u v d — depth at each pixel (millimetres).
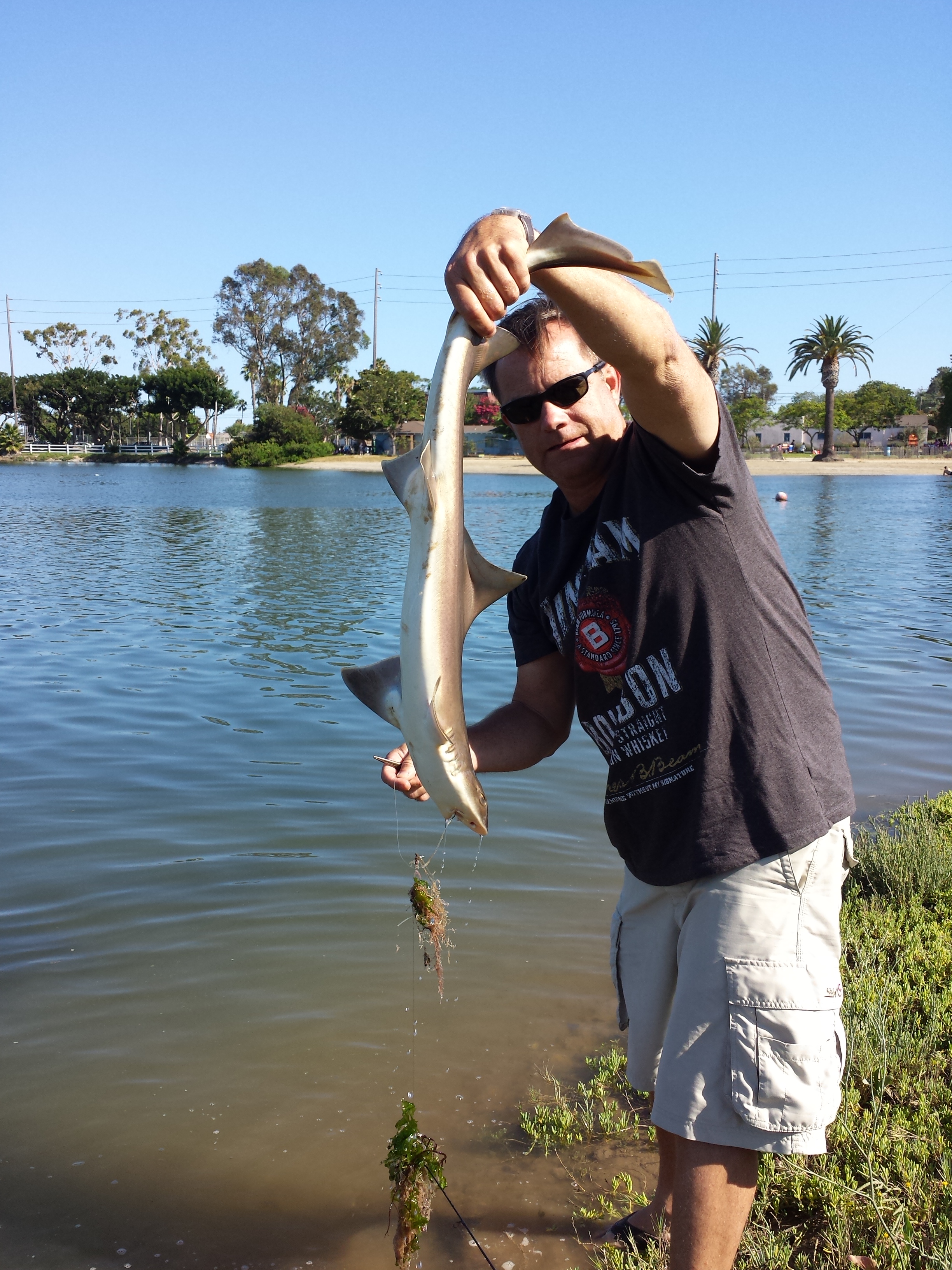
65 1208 1952
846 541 15617
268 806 4051
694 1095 1465
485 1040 2508
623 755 1573
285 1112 2242
